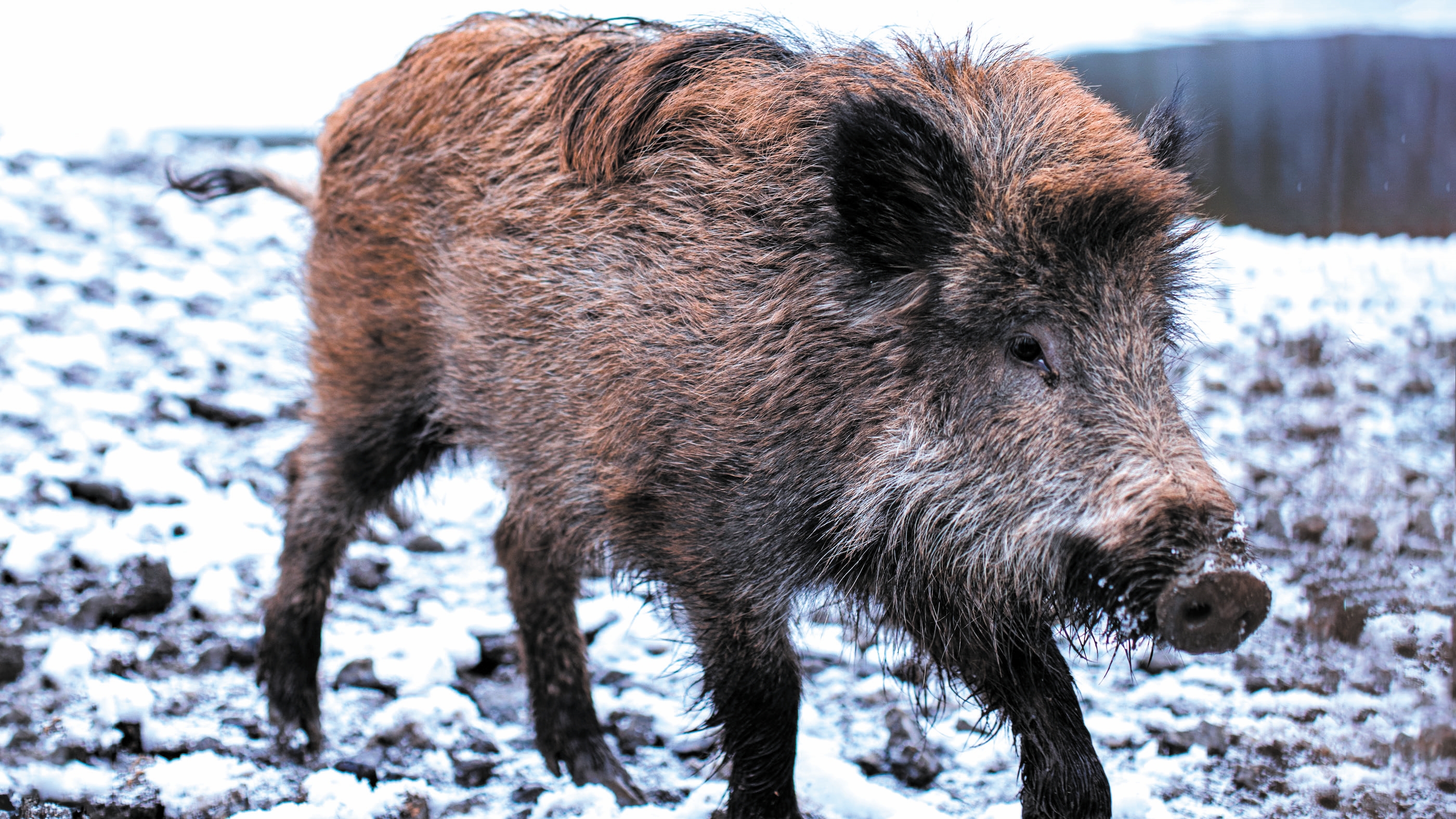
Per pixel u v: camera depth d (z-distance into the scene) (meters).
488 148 8.20
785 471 6.61
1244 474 13.43
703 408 6.80
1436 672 9.85
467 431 8.59
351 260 9.03
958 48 7.05
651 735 9.03
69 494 11.83
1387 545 12.21
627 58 7.65
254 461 13.42
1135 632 5.89
